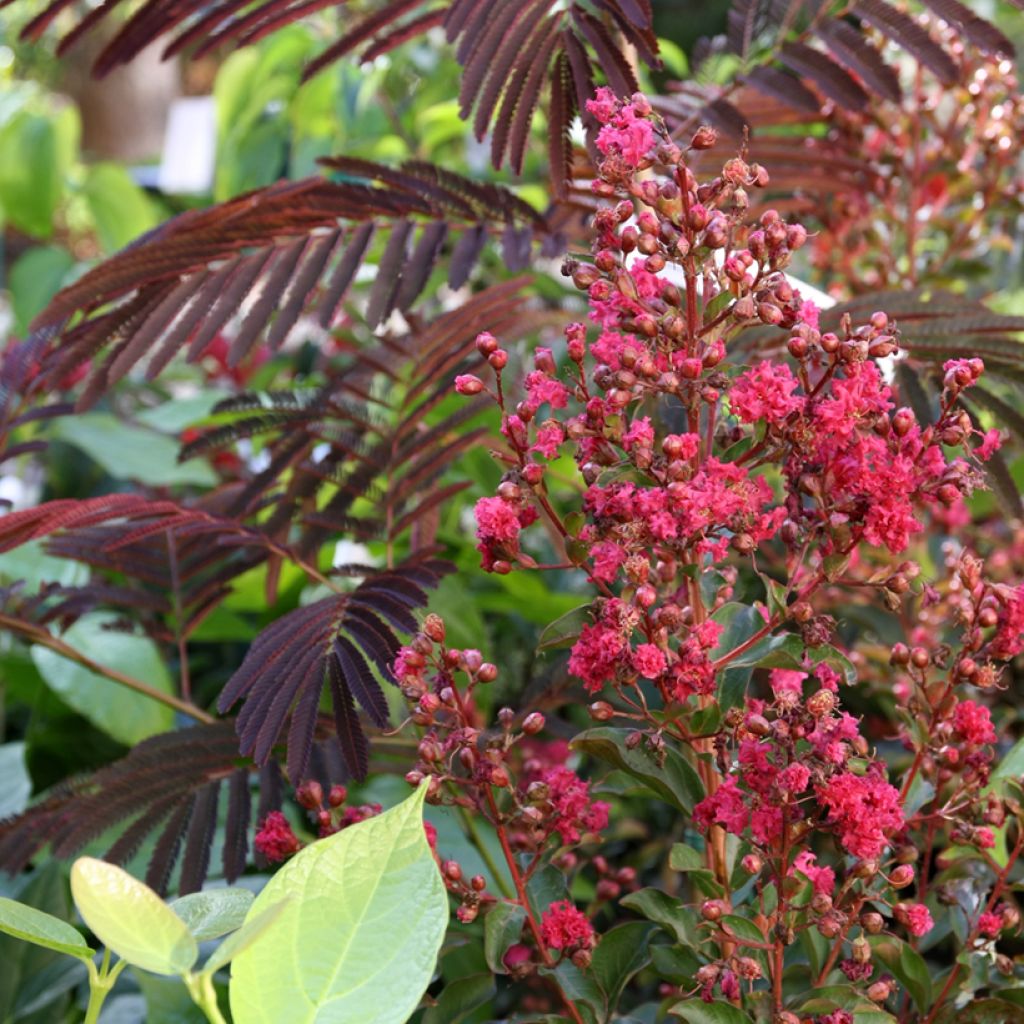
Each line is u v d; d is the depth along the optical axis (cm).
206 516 87
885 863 73
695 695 70
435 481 99
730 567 77
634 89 83
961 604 73
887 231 132
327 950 58
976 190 124
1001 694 117
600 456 69
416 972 58
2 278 233
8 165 232
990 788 75
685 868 72
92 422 174
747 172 67
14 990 99
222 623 141
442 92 181
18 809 127
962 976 75
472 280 155
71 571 139
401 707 98
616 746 71
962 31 85
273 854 75
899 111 120
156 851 84
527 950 102
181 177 237
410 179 92
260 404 96
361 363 102
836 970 76
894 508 66
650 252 67
